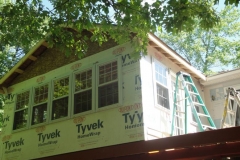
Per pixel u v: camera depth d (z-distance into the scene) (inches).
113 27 315.3
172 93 384.2
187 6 259.9
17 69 462.6
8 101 472.7
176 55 390.6
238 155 254.8
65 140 376.2
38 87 437.7
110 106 343.9
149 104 328.8
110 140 334.3
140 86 327.6
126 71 345.1
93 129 353.4
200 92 466.9
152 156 292.7
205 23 265.9
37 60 458.3
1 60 705.6
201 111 443.8
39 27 311.4
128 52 351.3
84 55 394.9
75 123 373.7
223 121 335.3
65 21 305.0
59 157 354.0
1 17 308.5
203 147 263.7
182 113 384.5
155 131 324.8
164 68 378.3
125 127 326.3
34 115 425.1
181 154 273.9
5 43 328.5
